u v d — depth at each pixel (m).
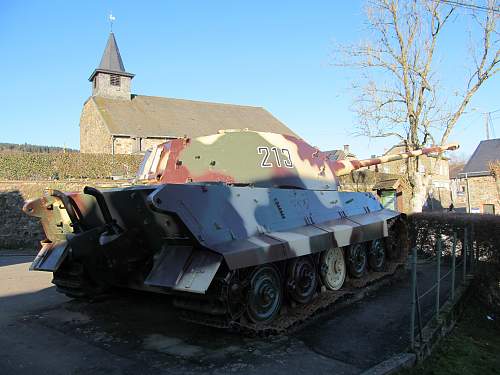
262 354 5.77
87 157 22.88
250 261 5.97
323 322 7.21
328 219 8.46
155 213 5.76
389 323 7.14
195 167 8.37
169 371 5.24
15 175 20.98
